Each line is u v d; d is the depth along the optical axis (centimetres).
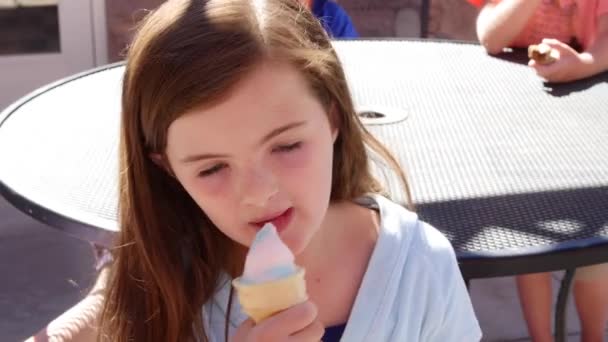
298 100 128
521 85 276
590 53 283
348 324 146
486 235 172
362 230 156
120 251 153
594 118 241
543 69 275
